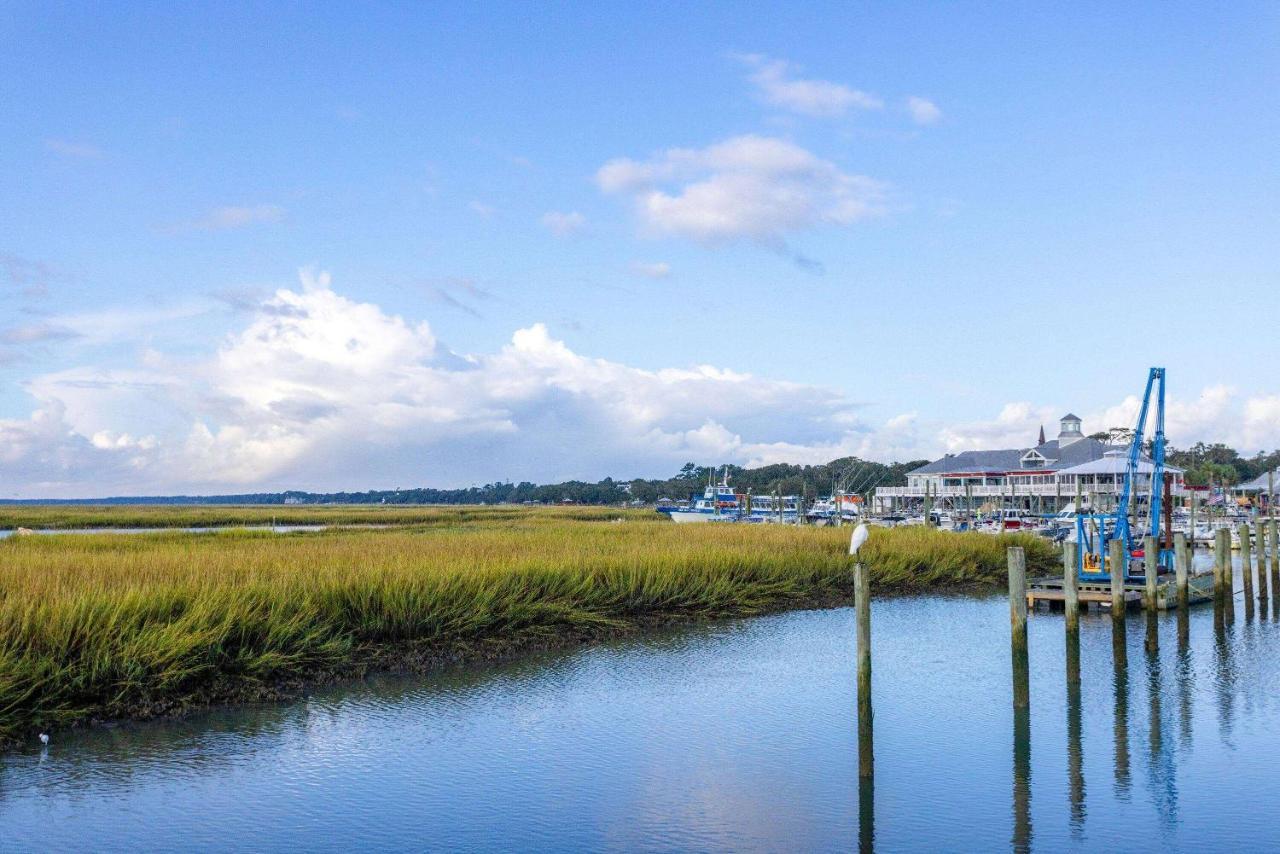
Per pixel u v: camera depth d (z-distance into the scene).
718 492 151.38
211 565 28.00
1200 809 16.69
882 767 18.75
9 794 16.66
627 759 19.17
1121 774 18.38
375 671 25.83
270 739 19.98
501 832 15.52
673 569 36.94
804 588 42.75
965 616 38.41
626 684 25.33
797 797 17.12
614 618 33.59
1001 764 18.95
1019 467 147.38
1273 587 38.75
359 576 28.16
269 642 23.62
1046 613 39.06
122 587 23.67
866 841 15.31
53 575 24.25
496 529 70.62
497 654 28.58
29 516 146.75
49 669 19.98
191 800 16.66
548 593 31.75
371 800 16.83
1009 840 15.38
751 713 22.56
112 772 17.81
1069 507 122.94
